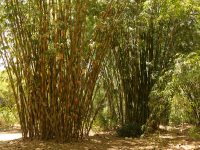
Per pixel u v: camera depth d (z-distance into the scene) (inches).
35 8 248.7
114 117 342.6
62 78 246.1
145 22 293.3
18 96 268.4
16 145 239.3
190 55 186.1
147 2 258.5
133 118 316.8
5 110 430.0
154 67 309.3
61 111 249.1
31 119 258.7
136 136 293.0
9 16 249.1
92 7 275.0
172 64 283.9
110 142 263.1
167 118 336.2
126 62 314.7
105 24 259.3
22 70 256.5
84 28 253.6
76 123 255.1
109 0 279.6
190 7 212.4
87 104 262.5
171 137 289.0
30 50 251.6
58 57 238.1
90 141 263.0
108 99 339.6
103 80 331.6
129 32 302.4
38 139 256.4
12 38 255.4
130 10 291.4
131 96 317.7
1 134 359.3
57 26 237.5
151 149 232.8
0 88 411.5
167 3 224.5
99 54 262.2
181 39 308.7
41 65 247.9
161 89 249.9
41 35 244.5
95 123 346.9
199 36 307.1
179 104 206.2
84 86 256.5
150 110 303.3
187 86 215.3
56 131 250.4
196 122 298.4
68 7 245.8
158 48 310.8
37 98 253.4
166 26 306.0
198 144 252.1
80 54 249.8
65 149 227.0
